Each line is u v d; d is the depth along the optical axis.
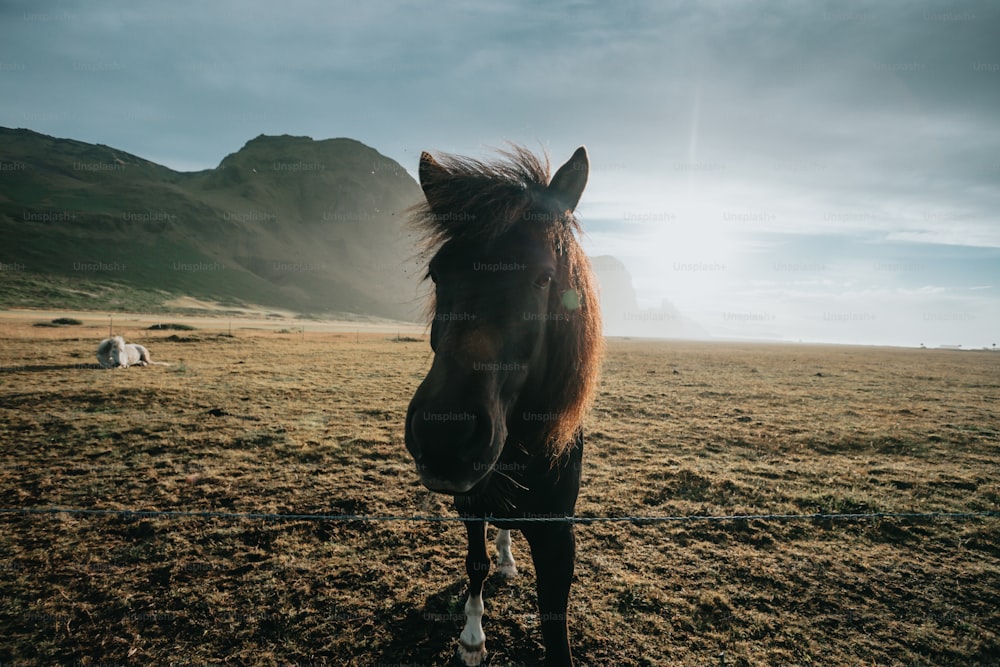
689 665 2.86
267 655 2.85
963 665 2.93
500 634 3.05
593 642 3.02
